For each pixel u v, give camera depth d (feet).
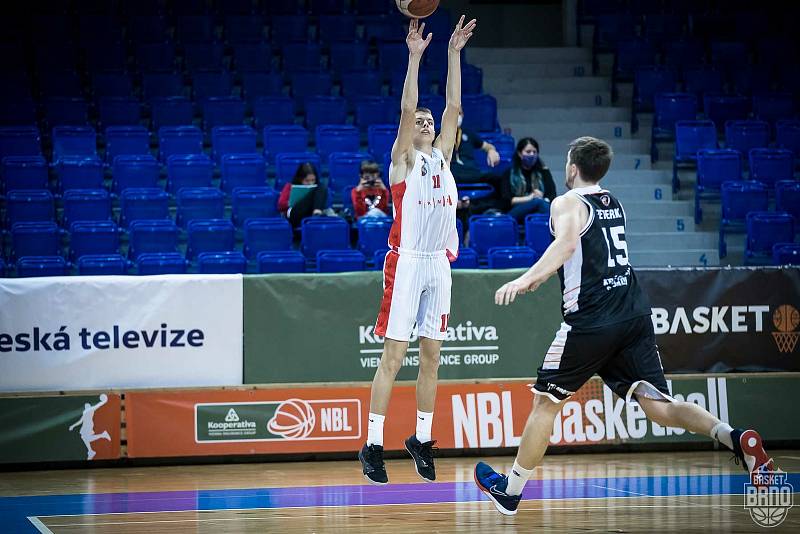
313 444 55.88
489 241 72.90
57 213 82.17
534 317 57.67
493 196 78.95
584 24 121.49
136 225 73.10
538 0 133.80
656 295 58.70
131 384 55.36
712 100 100.48
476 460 55.11
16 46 99.81
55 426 54.34
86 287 55.21
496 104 99.81
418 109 37.47
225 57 107.65
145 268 67.51
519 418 57.06
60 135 87.20
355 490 44.96
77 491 46.03
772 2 120.47
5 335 54.44
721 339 59.00
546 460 54.60
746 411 58.70
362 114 96.07
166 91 98.84
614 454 57.21
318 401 56.03
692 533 33.14
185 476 50.72
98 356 55.16
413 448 37.81
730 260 84.48
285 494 43.93
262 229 73.36
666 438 58.18
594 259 33.40
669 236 86.84
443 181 37.14
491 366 57.26
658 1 122.01
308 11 115.34
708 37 116.26
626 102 108.78
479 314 57.26
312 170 76.69
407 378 56.80
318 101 96.17
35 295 54.75
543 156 98.53
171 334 55.67
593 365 33.60
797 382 59.36
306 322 56.54
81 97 96.53
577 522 35.55
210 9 113.19
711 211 89.81
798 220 83.56
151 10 111.04
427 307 37.32
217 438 55.31
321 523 36.06
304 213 75.51
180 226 78.18
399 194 36.78
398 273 36.76
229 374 56.08
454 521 36.19
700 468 50.93
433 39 110.83
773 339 59.31
